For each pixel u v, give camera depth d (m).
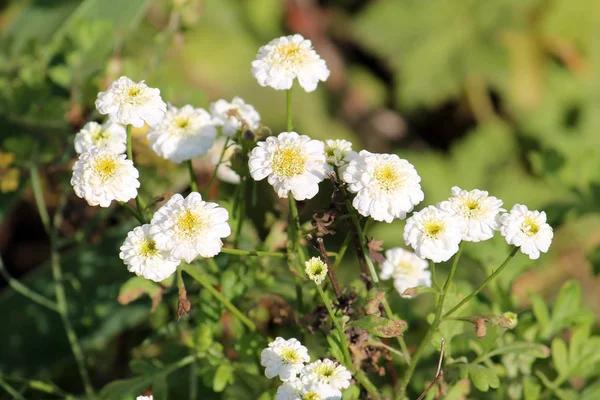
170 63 0.90
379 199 0.51
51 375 0.67
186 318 0.60
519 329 0.58
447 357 0.55
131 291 0.55
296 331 0.56
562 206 0.66
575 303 0.58
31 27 0.72
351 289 0.55
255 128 0.56
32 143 0.64
